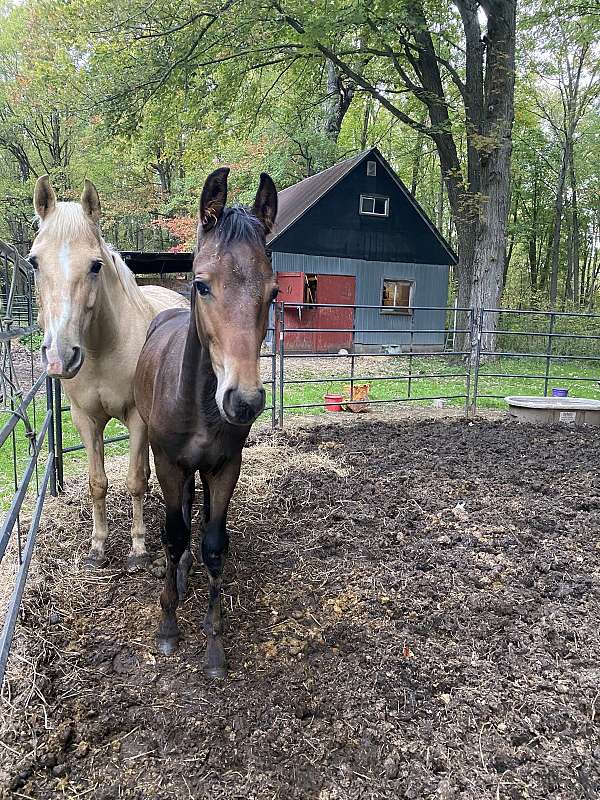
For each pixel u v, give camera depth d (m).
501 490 4.39
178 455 2.24
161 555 3.26
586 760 1.94
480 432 6.35
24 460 5.07
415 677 2.33
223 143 14.59
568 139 21.66
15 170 27.62
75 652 2.43
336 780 1.85
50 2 15.20
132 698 2.17
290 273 14.79
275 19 11.60
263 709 2.12
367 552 3.37
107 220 25.91
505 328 15.61
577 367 12.66
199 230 1.92
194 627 2.65
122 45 11.18
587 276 28.69
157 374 2.37
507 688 2.28
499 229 12.02
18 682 2.18
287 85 17.39
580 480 4.66
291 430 6.16
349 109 26.48
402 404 8.08
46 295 2.48
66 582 2.95
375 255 15.73
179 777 1.84
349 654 2.48
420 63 13.09
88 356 2.94
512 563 3.25
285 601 2.86
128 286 3.21
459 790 1.82
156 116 12.48
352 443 5.70
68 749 1.95
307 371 11.02
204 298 1.78
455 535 3.58
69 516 3.77
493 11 11.38
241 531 3.60
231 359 1.70
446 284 16.75
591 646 2.54
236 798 1.77
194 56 11.36
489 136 11.57
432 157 26.98
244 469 4.68
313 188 16.55
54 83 13.38
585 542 3.54
